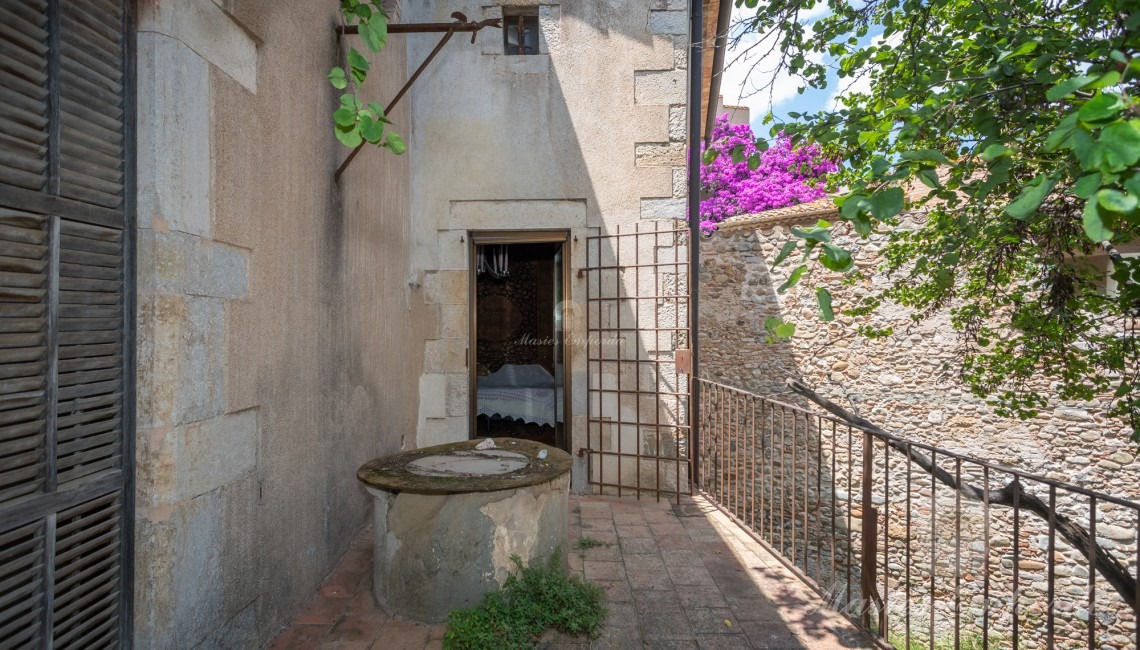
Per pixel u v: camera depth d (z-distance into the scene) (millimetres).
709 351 8719
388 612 2689
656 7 4805
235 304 2158
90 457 1580
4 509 1333
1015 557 2049
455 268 4867
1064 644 6445
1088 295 2748
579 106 4828
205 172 1973
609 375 4809
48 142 1459
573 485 4820
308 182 2811
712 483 4609
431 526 2598
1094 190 1027
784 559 3268
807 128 2494
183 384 1850
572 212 4836
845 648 2455
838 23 2623
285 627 2559
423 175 4855
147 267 1741
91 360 1586
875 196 1362
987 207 2707
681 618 2691
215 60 2037
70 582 1510
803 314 8070
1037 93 1964
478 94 4855
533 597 2646
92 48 1587
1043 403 3203
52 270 1469
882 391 7535
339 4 3213
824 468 7730
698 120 4977
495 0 4816
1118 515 6258
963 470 7047
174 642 1817
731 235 8633
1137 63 982
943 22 2572
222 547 2080
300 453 2721
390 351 4133
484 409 6168
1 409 1347
